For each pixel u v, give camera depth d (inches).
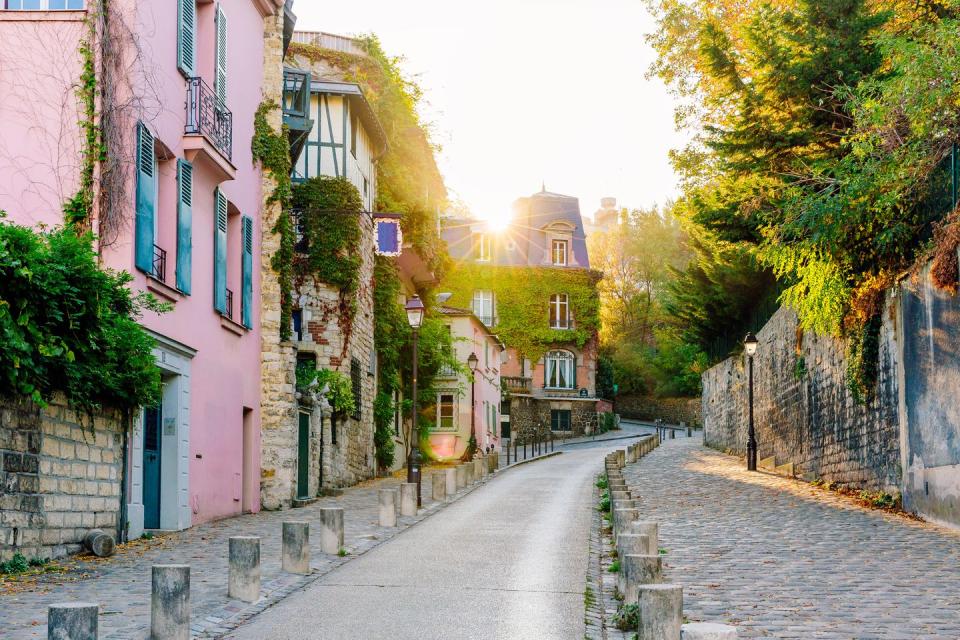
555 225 2677.2
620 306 3250.5
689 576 474.9
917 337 701.3
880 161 692.1
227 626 368.8
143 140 608.1
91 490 540.7
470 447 1776.6
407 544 608.7
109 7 600.7
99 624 354.3
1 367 448.5
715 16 1131.9
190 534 642.8
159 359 633.6
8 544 459.5
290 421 876.0
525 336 2608.3
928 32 662.5
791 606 401.4
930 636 346.9
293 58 1370.6
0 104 591.8
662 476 1146.0
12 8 601.6
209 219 735.1
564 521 746.2
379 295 1317.7
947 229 638.5
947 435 649.0
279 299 881.5
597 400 2659.9
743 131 862.5
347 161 1167.0
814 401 1008.9
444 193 1624.0
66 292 482.9
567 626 371.2
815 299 855.1
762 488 963.3
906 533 625.3
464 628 365.1
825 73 814.5
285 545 483.5
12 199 585.6
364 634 354.0
